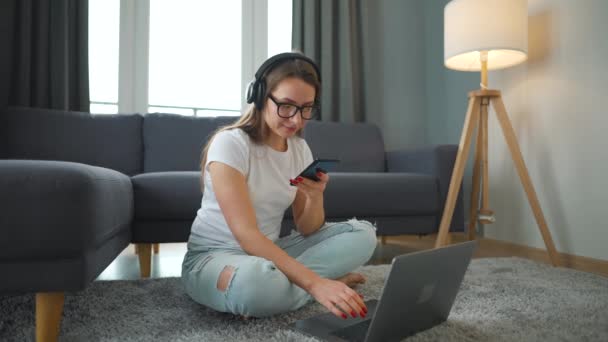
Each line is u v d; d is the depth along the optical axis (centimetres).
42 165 102
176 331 110
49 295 102
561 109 226
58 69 271
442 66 340
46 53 272
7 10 271
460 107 319
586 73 211
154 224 195
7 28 271
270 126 119
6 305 132
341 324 109
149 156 262
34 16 272
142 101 312
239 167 119
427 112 358
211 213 128
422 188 236
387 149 349
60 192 100
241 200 114
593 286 159
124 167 257
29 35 268
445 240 227
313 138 291
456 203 246
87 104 282
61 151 245
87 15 282
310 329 105
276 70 114
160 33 320
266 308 109
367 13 347
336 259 131
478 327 114
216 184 116
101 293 145
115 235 149
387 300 88
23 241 98
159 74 321
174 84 324
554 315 125
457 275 110
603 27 203
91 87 305
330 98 320
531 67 246
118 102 307
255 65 334
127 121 265
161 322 117
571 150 220
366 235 136
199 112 329
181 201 196
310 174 122
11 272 98
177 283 159
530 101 247
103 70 307
